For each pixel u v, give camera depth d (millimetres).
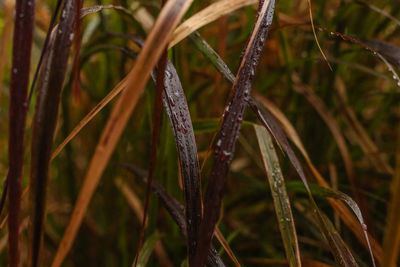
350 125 718
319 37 697
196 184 438
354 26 711
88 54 596
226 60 675
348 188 663
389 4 751
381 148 831
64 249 407
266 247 663
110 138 393
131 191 713
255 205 712
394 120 913
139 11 697
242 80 425
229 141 414
